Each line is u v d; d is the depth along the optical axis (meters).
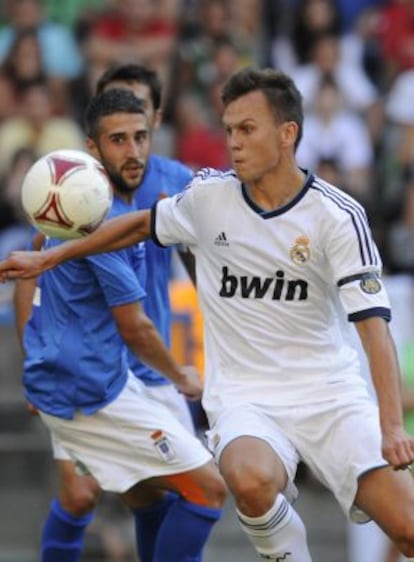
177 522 24.34
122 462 24.56
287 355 21.98
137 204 26.27
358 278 21.08
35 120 45.62
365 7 52.22
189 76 47.53
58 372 24.27
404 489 21.23
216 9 48.81
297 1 50.81
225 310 22.09
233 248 21.77
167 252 25.95
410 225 42.22
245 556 37.69
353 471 21.45
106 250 22.31
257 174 21.31
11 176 42.53
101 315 24.31
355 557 36.28
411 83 48.66
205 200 21.91
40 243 25.81
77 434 24.64
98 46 47.75
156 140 45.59
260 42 50.66
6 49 49.38
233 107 21.36
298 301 21.73
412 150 47.00
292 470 21.77
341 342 22.45
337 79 48.62
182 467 24.30
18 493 37.09
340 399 21.89
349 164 46.47
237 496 21.02
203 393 23.23
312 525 38.19
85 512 26.08
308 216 21.41
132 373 25.69
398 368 20.81
